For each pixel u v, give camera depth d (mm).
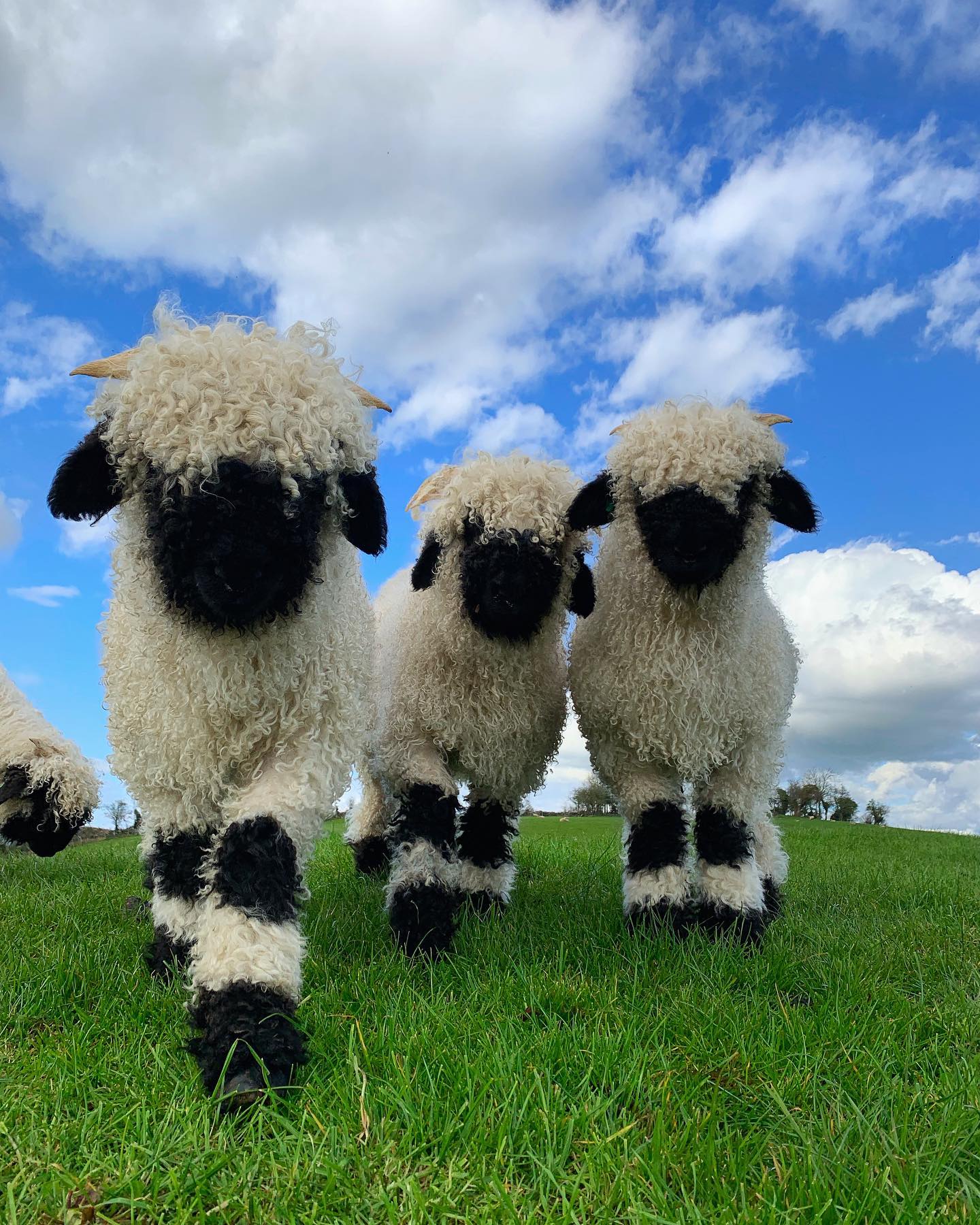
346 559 1162
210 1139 733
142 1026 987
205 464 921
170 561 956
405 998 1086
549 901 1822
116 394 1035
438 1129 753
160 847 1187
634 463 1449
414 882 1390
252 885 924
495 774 1582
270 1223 627
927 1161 717
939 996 1188
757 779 1519
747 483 1451
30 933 1457
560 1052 890
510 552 1422
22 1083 845
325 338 1098
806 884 2197
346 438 1027
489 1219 627
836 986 1175
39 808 2357
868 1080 867
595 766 1584
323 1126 741
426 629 1528
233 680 1013
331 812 1086
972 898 2002
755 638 1519
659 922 1420
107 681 1206
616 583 1504
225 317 1069
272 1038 838
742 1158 706
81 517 1053
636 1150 698
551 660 1629
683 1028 993
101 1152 726
